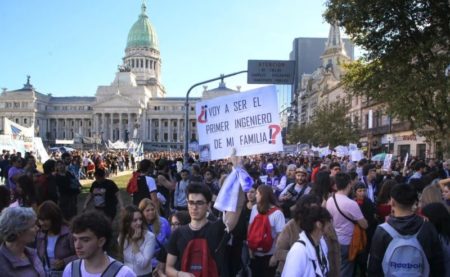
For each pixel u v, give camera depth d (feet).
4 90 563.89
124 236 23.72
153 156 231.71
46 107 583.99
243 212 27.61
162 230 26.76
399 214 19.43
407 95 71.56
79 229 14.24
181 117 570.46
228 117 26.78
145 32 640.99
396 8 76.43
